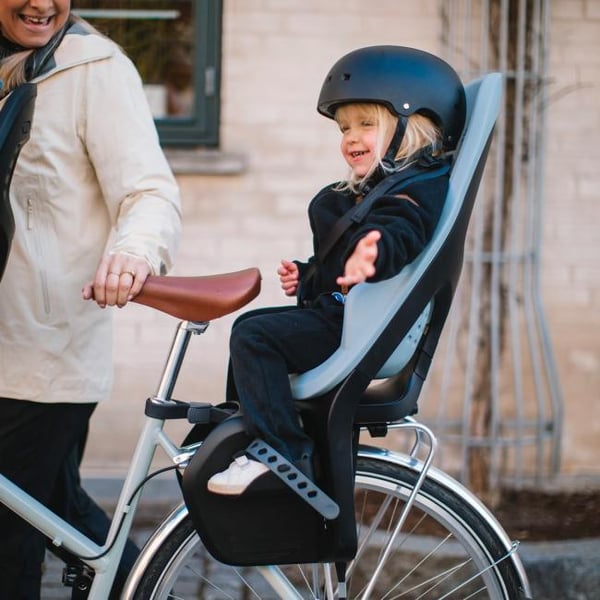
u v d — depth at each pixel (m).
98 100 2.92
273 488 2.57
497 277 5.14
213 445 2.60
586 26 5.21
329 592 2.81
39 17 2.84
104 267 2.65
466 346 5.28
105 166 2.92
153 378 5.29
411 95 2.67
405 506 2.80
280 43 5.20
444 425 5.30
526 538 4.68
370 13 5.19
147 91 5.28
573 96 5.22
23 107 2.48
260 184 5.26
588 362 5.34
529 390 5.34
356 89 2.68
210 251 5.28
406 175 2.63
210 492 2.59
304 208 5.27
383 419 2.70
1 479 2.83
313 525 2.63
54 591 4.06
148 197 2.90
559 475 5.32
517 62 5.09
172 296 2.66
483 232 5.21
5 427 2.95
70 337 2.95
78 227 2.94
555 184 5.27
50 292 2.90
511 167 5.16
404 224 2.48
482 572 2.89
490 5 5.09
